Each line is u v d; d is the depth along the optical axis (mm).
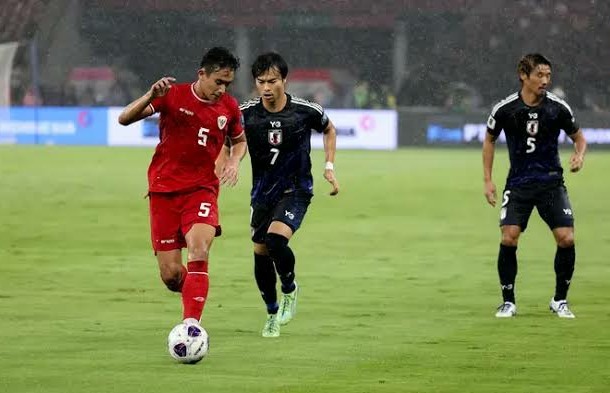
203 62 27625
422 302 37344
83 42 158625
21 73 151000
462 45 157625
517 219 34781
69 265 45938
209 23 161250
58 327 31875
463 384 24531
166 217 28328
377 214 67812
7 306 35781
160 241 28484
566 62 156125
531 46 157000
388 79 159625
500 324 33094
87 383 24328
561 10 157500
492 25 157875
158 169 28391
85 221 62812
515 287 41094
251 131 30938
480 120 137500
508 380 25016
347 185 86750
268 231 30578
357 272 44750
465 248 52594
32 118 143500
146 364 26531
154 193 28359
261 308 35812
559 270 34750
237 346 29156
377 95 155500
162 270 28656
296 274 44156
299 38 162000
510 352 28500
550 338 30656
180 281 28812
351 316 34438
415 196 78812
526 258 49094
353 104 151875
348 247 52750
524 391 23859
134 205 71500
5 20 157000
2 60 148500
